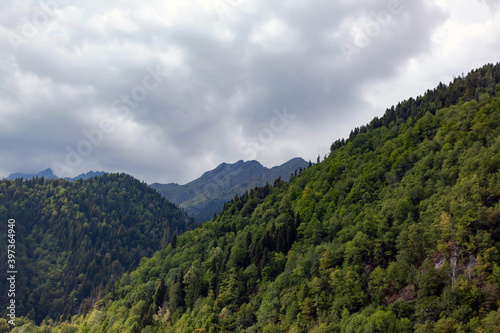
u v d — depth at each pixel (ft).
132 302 652.07
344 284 385.50
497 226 339.77
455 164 469.16
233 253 565.53
